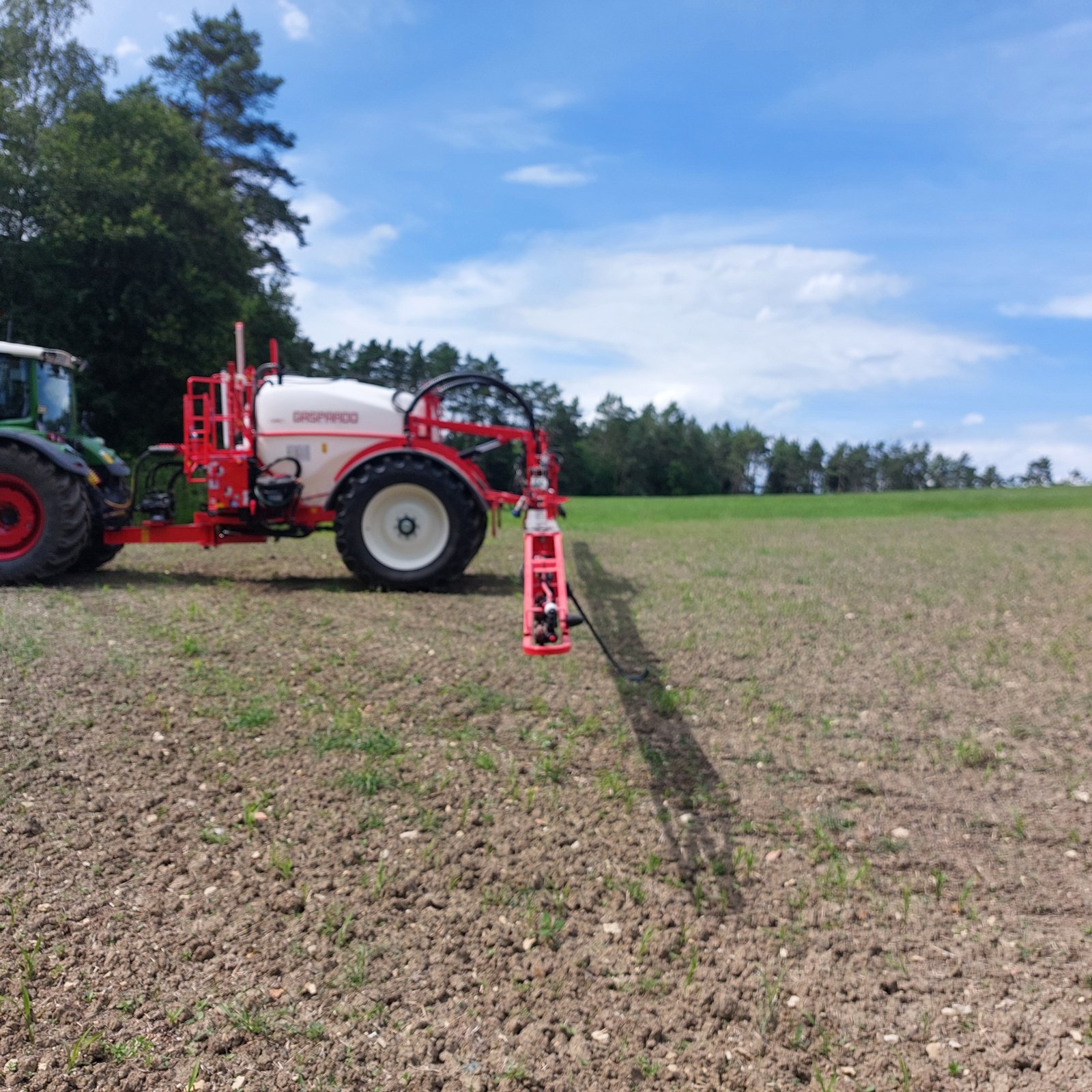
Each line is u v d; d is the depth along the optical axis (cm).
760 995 286
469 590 822
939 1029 270
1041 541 1385
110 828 359
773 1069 254
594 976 295
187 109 3247
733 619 750
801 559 1120
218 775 411
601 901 337
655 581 929
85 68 2766
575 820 395
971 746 480
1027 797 430
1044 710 544
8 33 2619
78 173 2336
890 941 315
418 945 306
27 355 777
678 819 400
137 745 429
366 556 791
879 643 687
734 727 509
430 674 558
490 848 368
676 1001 283
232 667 536
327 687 523
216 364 2611
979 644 691
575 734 485
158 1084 239
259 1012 268
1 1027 254
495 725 490
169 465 971
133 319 2417
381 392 852
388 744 452
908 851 379
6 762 395
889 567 1059
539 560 506
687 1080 250
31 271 2353
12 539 749
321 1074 245
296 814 384
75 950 287
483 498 810
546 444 836
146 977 279
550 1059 256
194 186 2484
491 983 288
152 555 1023
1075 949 311
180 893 324
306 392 815
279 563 973
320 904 324
